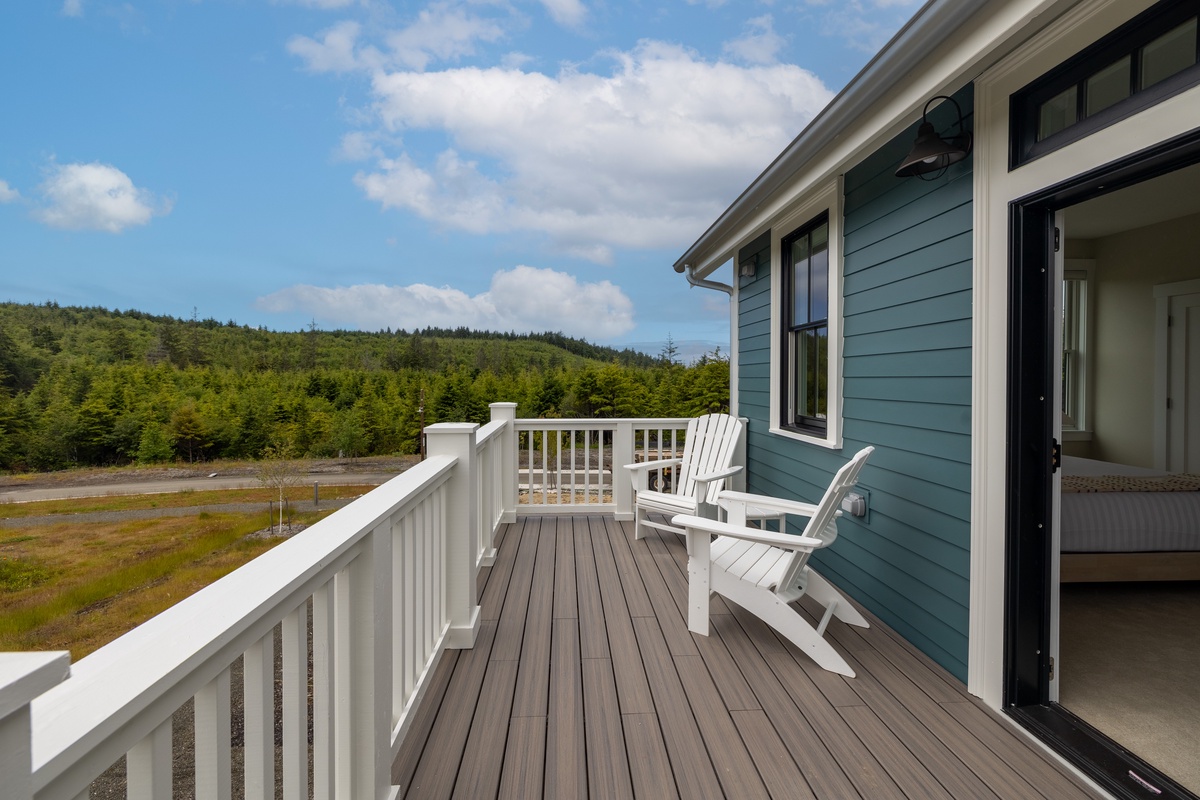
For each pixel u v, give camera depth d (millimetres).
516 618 3195
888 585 3104
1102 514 3494
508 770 1918
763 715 2238
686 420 5621
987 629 2328
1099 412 5629
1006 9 1861
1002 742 2068
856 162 3141
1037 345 2225
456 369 62250
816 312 4227
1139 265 5223
